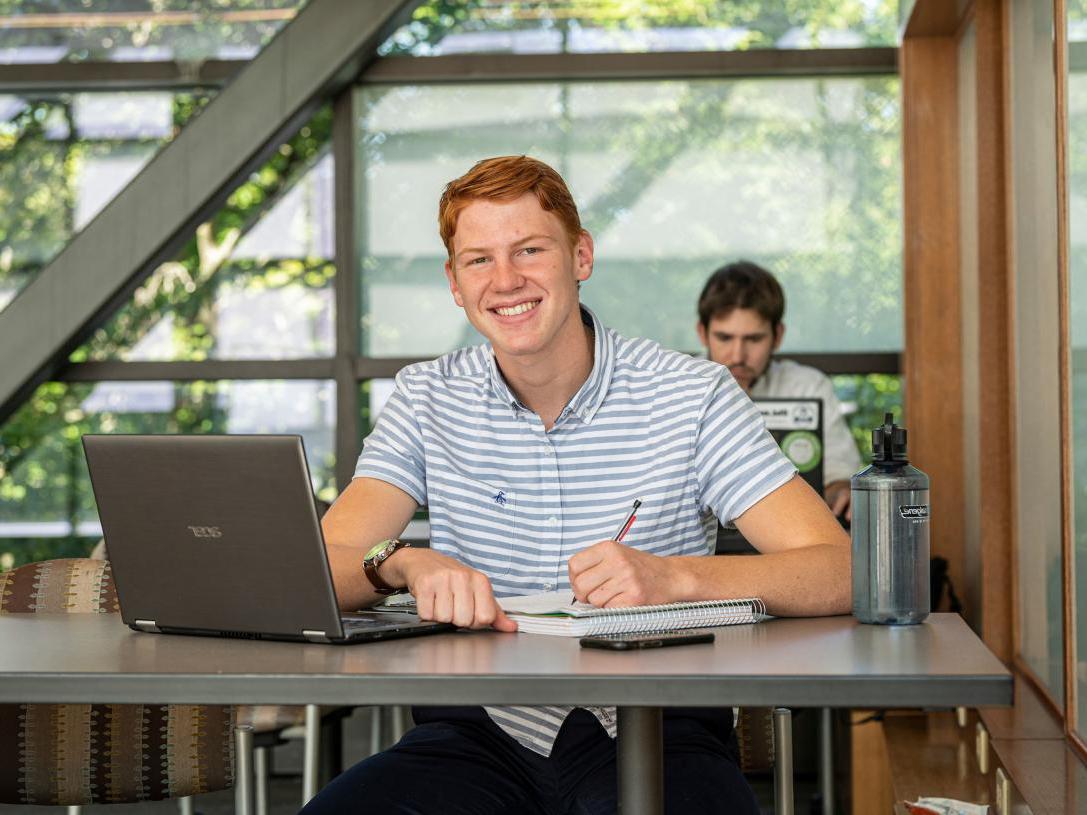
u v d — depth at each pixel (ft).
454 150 15.87
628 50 15.62
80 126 16.22
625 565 5.01
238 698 4.02
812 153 15.48
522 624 4.87
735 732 6.48
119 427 15.94
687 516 6.07
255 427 15.90
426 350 15.85
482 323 5.90
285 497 4.58
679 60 15.46
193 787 6.91
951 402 13.74
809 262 15.48
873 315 15.39
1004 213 11.67
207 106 15.31
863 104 15.43
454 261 5.98
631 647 4.35
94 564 7.12
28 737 6.78
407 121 15.89
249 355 15.94
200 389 15.93
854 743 10.68
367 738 14.71
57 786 6.77
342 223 15.71
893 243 15.38
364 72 15.72
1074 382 8.97
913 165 14.08
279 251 15.97
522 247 5.80
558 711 5.57
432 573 4.91
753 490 5.88
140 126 16.22
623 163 15.70
